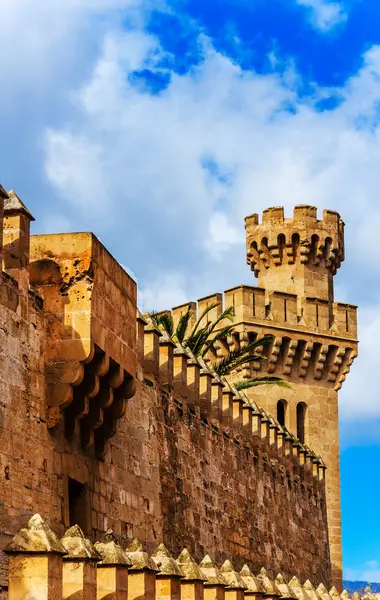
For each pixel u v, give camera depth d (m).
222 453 38.84
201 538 35.38
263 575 33.94
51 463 23.98
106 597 22.62
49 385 24.17
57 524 23.92
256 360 67.88
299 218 71.69
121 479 28.67
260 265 72.62
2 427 21.97
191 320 68.50
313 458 56.12
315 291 71.44
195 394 36.03
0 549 21.27
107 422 26.81
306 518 52.69
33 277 24.62
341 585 69.25
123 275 26.78
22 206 23.53
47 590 19.11
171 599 25.48
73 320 24.44
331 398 70.69
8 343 22.53
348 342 71.19
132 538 29.12
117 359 25.88
